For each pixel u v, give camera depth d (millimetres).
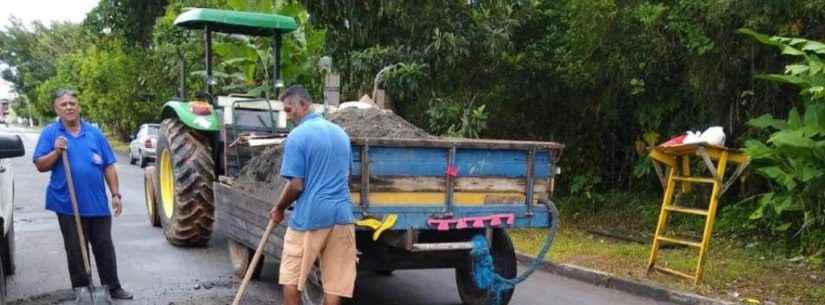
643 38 9703
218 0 18266
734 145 9766
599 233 10109
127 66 28578
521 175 5703
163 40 21250
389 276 7590
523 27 11188
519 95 11633
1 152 5281
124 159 27766
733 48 9070
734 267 7730
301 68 13062
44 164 5766
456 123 11023
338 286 4781
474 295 6242
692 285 6973
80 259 5867
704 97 9812
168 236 8828
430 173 5359
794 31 8242
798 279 7277
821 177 6719
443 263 5879
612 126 11789
